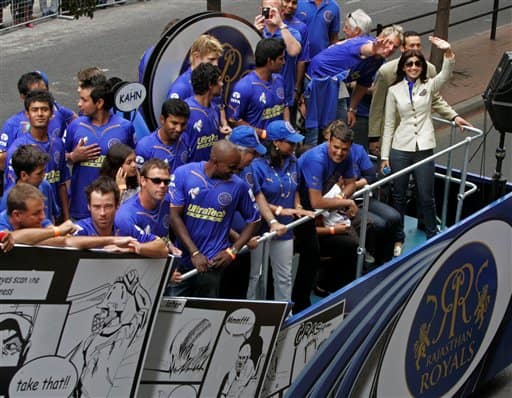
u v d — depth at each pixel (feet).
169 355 21.48
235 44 33.40
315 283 30.45
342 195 28.27
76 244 18.71
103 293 19.31
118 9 84.74
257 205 25.48
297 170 27.14
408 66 32.83
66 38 74.43
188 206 24.25
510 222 32.78
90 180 28.78
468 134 57.52
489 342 33.47
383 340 28.07
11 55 69.10
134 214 22.70
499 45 76.54
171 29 31.40
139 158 27.53
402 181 33.35
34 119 26.81
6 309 18.08
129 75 65.67
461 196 32.89
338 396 27.04
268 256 26.35
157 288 20.24
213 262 23.98
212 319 21.88
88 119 28.86
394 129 33.53
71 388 19.44
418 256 28.45
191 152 28.78
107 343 19.79
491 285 32.55
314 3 39.34
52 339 18.86
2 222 21.18
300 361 25.08
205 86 28.55
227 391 22.99
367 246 30.91
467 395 33.42
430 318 29.89
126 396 20.58
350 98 36.63
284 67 35.04
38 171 23.82
